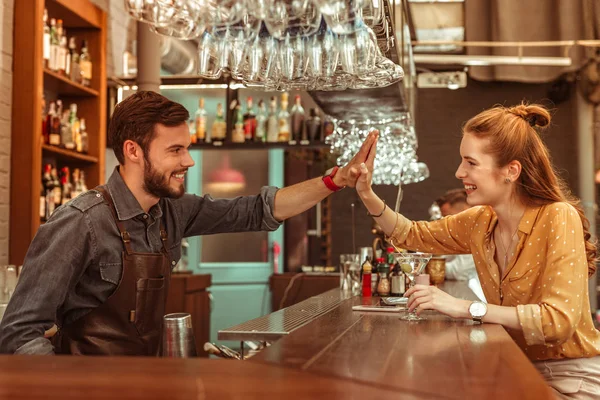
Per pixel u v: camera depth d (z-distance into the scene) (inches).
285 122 239.9
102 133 194.7
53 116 172.7
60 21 176.7
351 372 50.1
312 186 101.3
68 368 51.7
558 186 88.3
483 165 87.3
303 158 339.0
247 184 334.6
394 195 330.3
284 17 78.7
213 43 90.5
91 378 47.4
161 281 89.5
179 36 88.6
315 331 74.4
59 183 182.7
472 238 94.3
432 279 168.9
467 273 187.8
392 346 63.2
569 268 80.1
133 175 88.0
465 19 303.6
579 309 79.0
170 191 88.0
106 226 85.0
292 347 62.3
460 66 327.3
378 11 84.3
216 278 324.5
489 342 65.8
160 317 89.7
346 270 149.7
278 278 241.4
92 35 194.2
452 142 330.0
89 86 192.9
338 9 76.8
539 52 306.0
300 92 259.1
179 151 88.1
